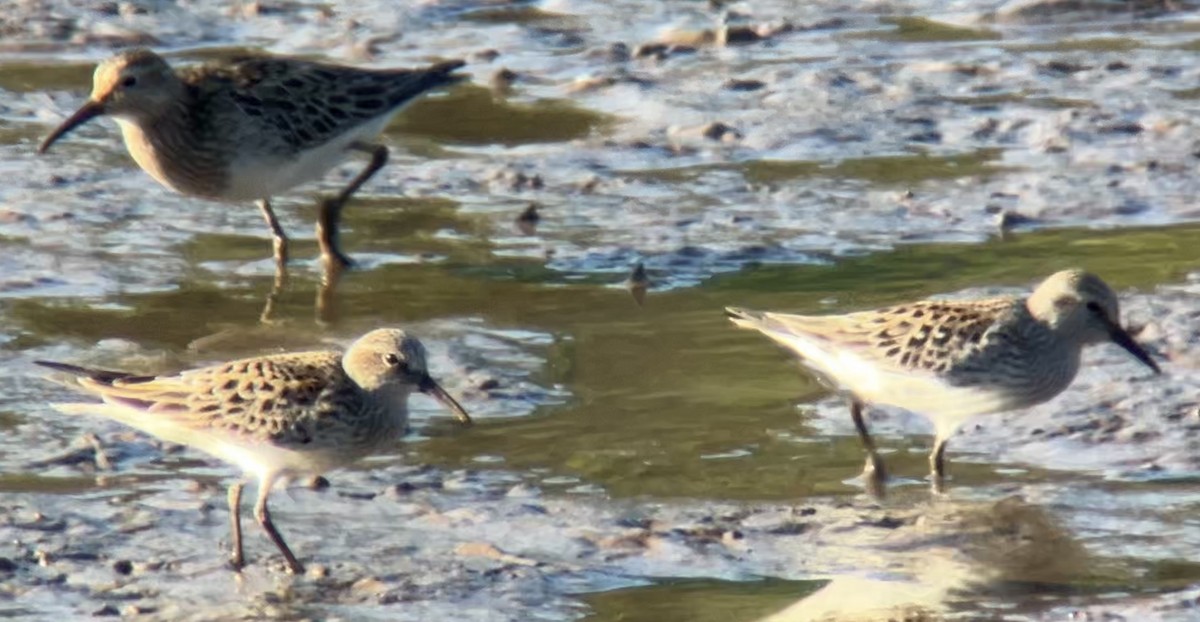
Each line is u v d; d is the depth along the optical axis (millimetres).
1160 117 19844
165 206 17875
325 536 11375
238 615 10352
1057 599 10523
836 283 15914
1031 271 16016
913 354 12141
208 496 11953
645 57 22719
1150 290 15297
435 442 12836
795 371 14094
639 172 18844
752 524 11562
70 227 17188
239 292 15844
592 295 15750
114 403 11242
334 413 11039
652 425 13125
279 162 16312
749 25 23641
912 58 22375
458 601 10523
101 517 11594
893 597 10586
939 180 18453
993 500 11891
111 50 23125
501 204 18062
